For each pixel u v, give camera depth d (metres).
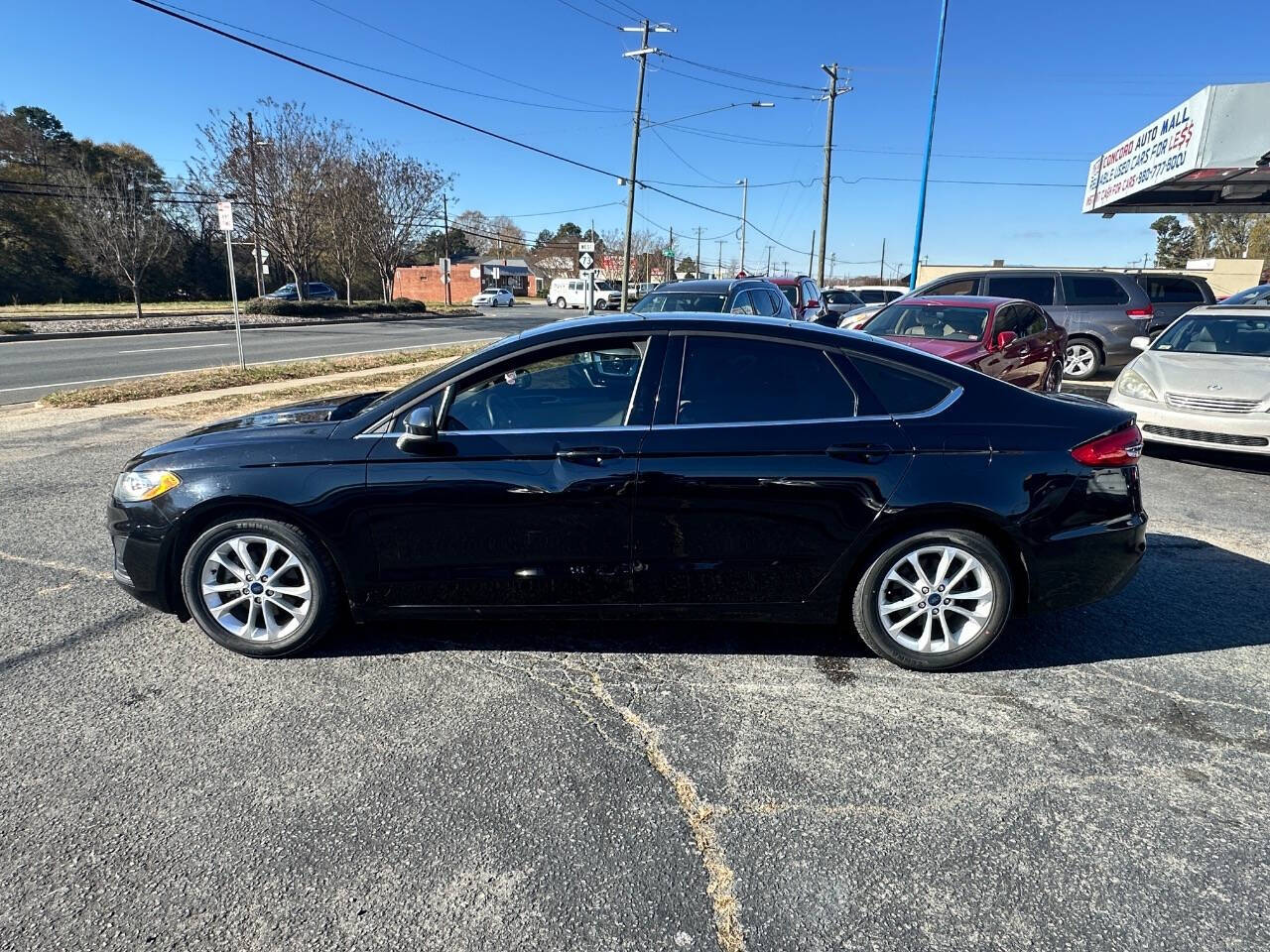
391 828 2.39
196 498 3.28
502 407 3.36
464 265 71.19
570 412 3.34
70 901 2.09
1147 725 2.98
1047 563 3.29
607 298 52.09
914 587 3.33
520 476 3.23
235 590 3.41
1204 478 6.91
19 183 43.69
